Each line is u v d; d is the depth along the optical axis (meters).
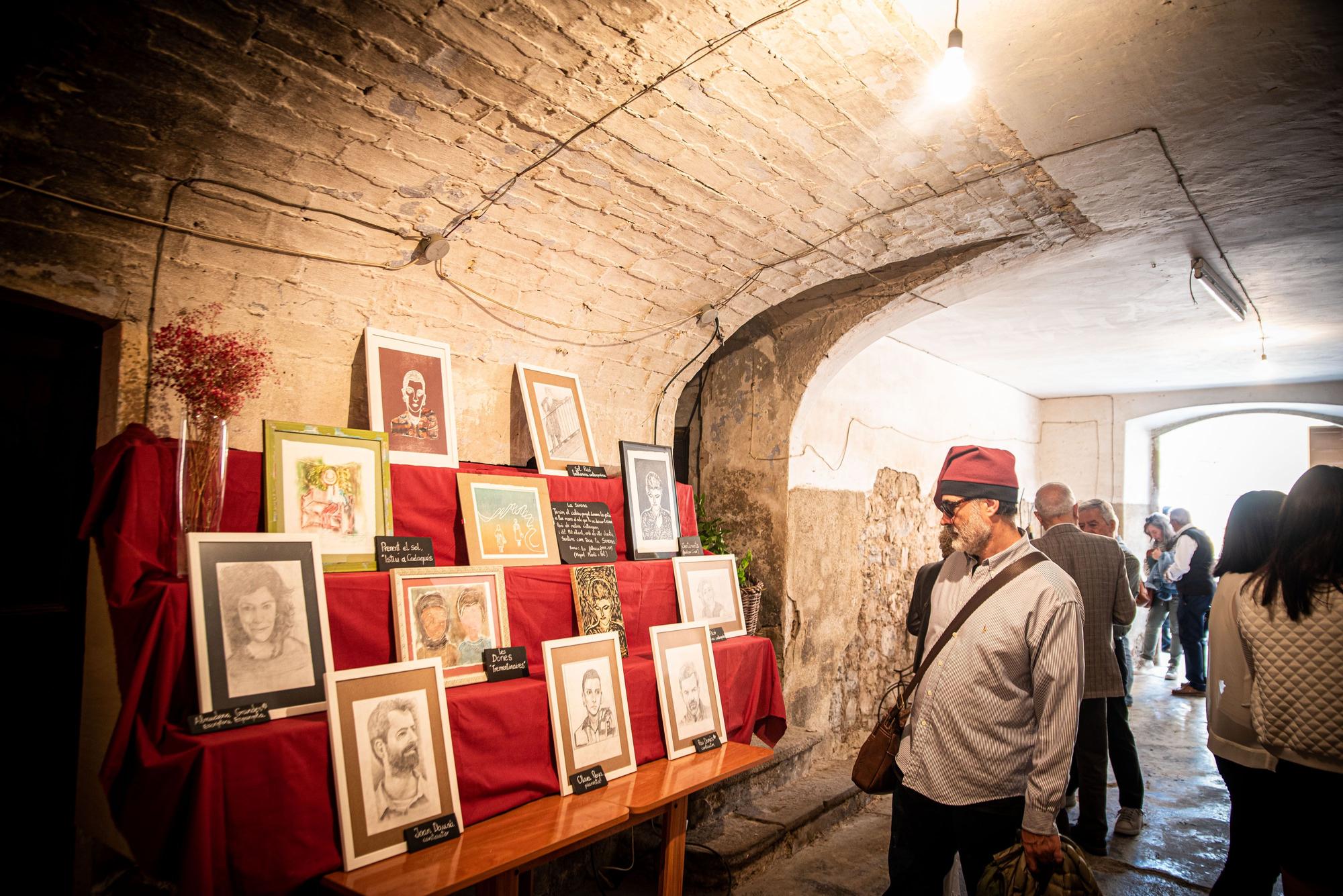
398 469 2.46
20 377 2.06
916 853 2.23
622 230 3.05
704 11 2.04
